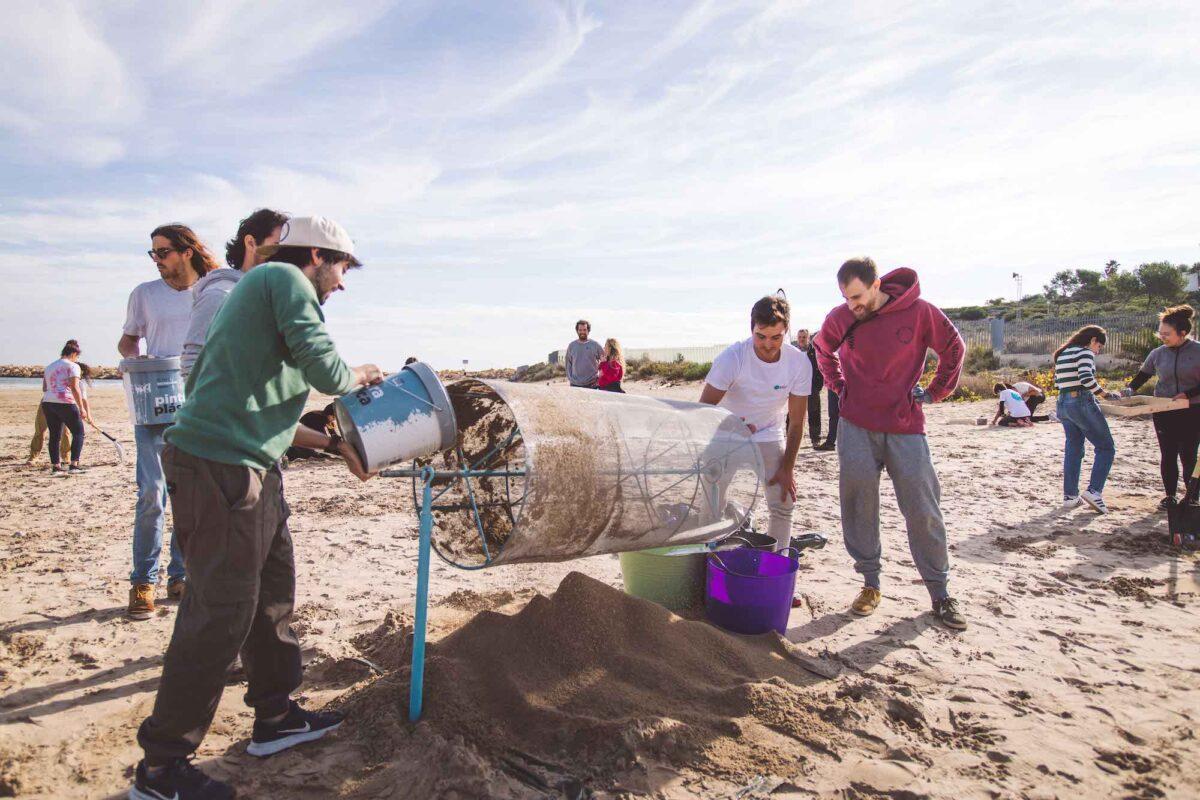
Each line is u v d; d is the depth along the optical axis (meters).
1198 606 4.18
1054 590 4.47
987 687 3.19
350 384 2.38
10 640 3.63
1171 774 2.51
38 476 9.46
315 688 3.13
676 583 3.91
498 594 4.26
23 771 2.48
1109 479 7.86
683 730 2.64
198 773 2.29
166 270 4.09
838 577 4.80
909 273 3.96
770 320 3.78
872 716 2.89
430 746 2.54
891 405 4.01
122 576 4.81
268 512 2.38
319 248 2.52
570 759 2.54
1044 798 2.37
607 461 2.88
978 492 7.41
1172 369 6.09
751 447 3.58
